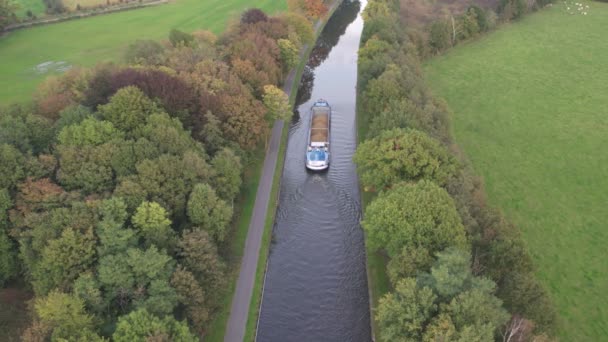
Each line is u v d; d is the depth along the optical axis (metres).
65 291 51.34
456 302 46.91
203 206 62.97
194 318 53.34
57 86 86.88
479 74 128.75
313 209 83.69
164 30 153.25
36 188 60.22
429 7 172.00
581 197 83.31
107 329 49.31
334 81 132.12
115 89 78.50
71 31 153.00
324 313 65.50
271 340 61.78
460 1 178.00
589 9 172.75
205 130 77.12
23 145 67.06
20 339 55.69
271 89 93.88
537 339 46.78
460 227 57.38
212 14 168.62
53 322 47.38
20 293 62.06
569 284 66.94
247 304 63.91
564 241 74.06
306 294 68.19
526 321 48.69
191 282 53.28
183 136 71.12
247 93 86.69
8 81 116.38
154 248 52.81
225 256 68.94
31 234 55.75
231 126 81.25
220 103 81.56
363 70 106.06
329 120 106.69
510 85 122.75
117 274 50.44
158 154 67.38
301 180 90.19
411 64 108.75
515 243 57.09
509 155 94.75
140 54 98.88
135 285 52.00
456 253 51.16
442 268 49.09
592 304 64.06
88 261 53.19
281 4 177.00
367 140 76.38
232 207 75.50
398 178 69.00
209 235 62.47
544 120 106.94
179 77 84.00
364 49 115.38
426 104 89.12
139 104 72.62
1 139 65.25
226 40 113.75
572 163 92.19
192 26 156.50
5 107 80.56
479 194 68.88
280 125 104.62
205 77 86.12
